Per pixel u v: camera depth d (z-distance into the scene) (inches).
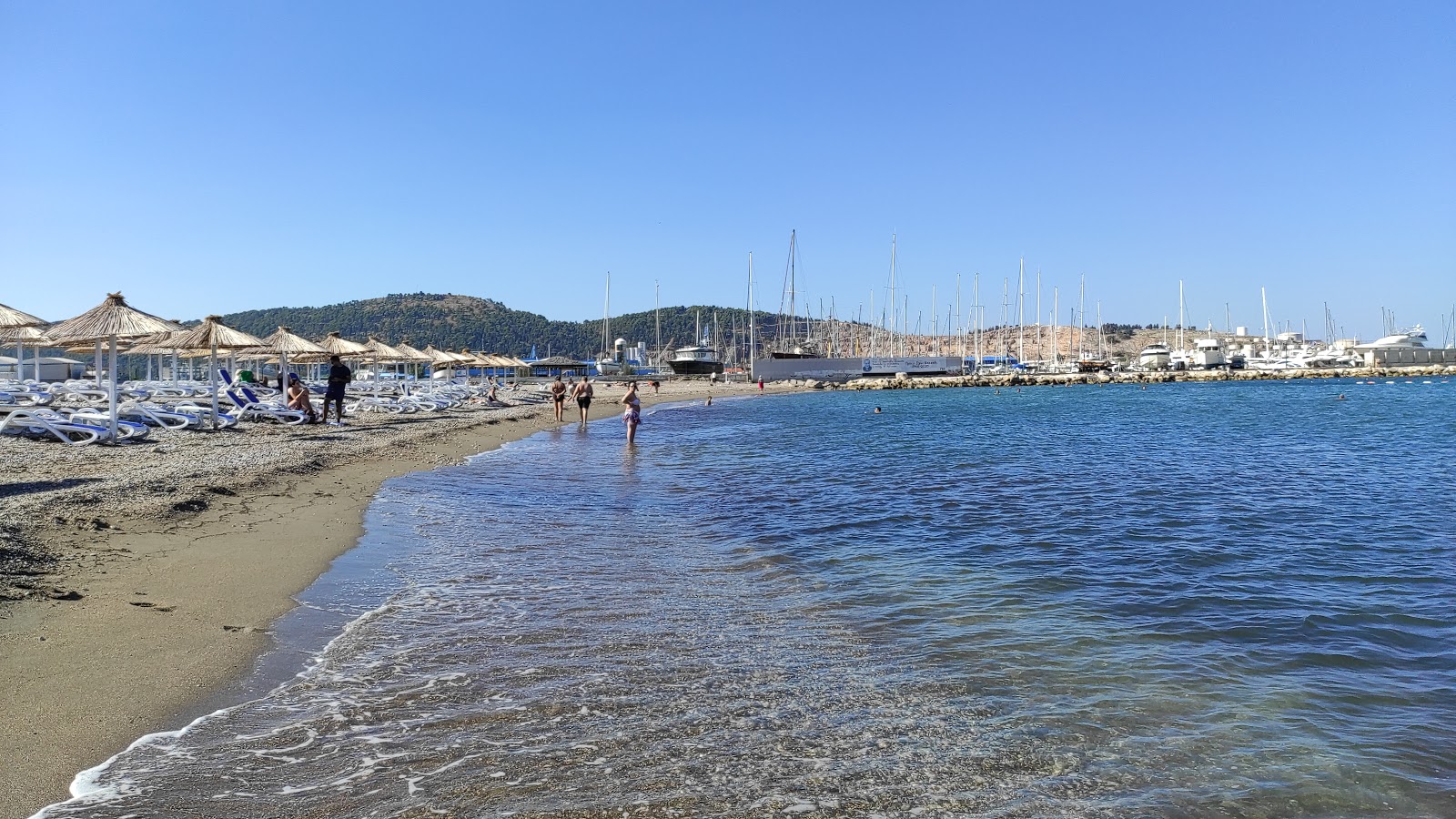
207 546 356.5
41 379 1622.8
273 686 213.3
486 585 325.7
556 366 4471.0
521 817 152.6
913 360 4404.5
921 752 185.8
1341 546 428.5
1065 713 209.9
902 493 621.0
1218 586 345.1
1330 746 193.6
